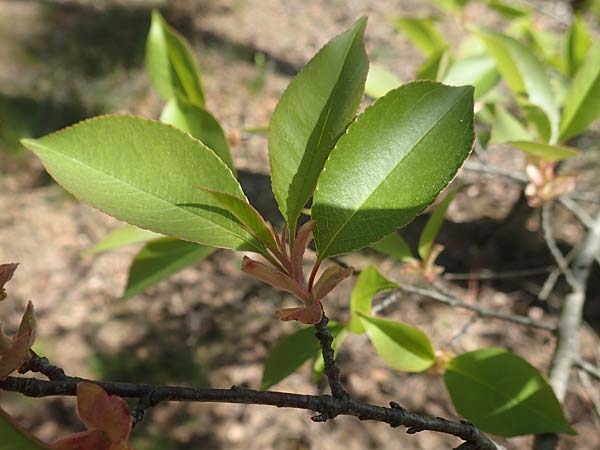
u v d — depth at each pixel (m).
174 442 0.51
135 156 0.12
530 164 0.23
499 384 0.18
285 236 0.12
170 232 0.12
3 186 0.74
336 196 0.12
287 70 0.99
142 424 0.52
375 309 0.23
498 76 0.25
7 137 0.77
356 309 0.19
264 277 0.12
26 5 1.10
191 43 1.02
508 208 0.69
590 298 0.60
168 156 0.12
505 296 0.61
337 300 0.60
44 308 0.61
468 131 0.12
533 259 0.63
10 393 0.53
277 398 0.11
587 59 0.22
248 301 0.64
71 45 0.98
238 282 0.66
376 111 0.12
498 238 0.65
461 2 0.34
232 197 0.11
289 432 0.52
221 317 0.62
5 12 1.07
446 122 0.12
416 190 0.12
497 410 0.18
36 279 0.64
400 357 0.19
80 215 0.71
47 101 0.84
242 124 0.85
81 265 0.66
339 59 0.13
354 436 0.52
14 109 0.81
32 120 0.81
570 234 0.64
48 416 0.52
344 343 0.59
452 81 0.25
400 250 0.23
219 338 0.60
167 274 0.19
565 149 0.20
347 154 0.12
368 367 0.57
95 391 0.09
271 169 0.13
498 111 0.22
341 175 0.12
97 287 0.64
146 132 0.12
